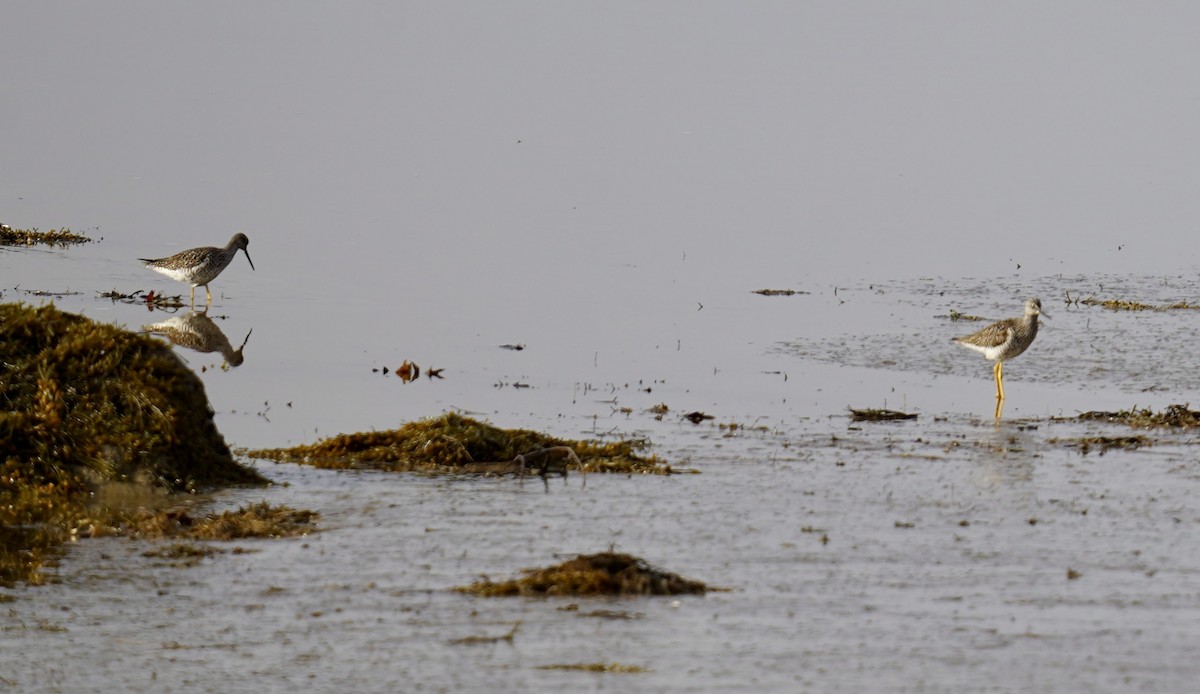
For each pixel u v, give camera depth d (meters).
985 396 79.88
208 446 58.72
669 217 135.12
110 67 199.00
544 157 158.75
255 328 94.56
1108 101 198.12
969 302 106.00
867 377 84.19
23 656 40.47
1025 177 155.62
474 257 118.81
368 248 120.62
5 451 56.12
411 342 92.06
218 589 45.91
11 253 112.44
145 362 58.94
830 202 142.75
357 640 41.56
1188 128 182.00
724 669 39.56
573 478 60.50
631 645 41.22
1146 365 87.38
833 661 40.19
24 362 58.44
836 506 56.34
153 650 40.91
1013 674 39.41
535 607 44.25
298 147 159.50
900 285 111.94
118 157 150.75
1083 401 78.69
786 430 70.69
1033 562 49.31
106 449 56.78
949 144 170.88
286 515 53.78
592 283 111.31
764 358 89.06
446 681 38.72
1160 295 108.12
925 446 67.44
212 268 102.44
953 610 44.41
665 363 87.31
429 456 62.97
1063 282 112.94
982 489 59.28
